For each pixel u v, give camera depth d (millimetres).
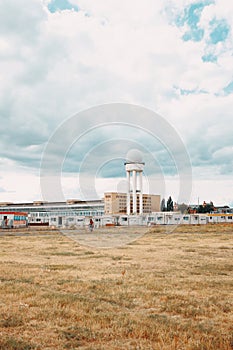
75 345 5824
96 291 9641
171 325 6797
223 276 11945
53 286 10234
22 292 9266
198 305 8312
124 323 6867
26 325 6801
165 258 16859
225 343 5879
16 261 16000
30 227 58531
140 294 9289
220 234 36531
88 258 17031
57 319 7152
